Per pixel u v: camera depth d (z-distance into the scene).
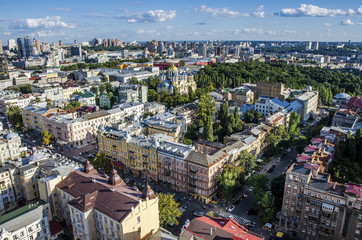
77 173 130.12
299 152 179.88
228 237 91.19
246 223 128.38
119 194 111.00
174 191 157.50
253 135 190.00
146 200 107.75
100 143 194.62
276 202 132.38
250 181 142.00
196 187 148.00
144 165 169.25
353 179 129.25
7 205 136.75
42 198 128.62
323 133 178.25
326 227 111.25
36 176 139.75
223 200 147.75
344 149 151.38
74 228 116.12
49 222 122.88
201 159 144.38
